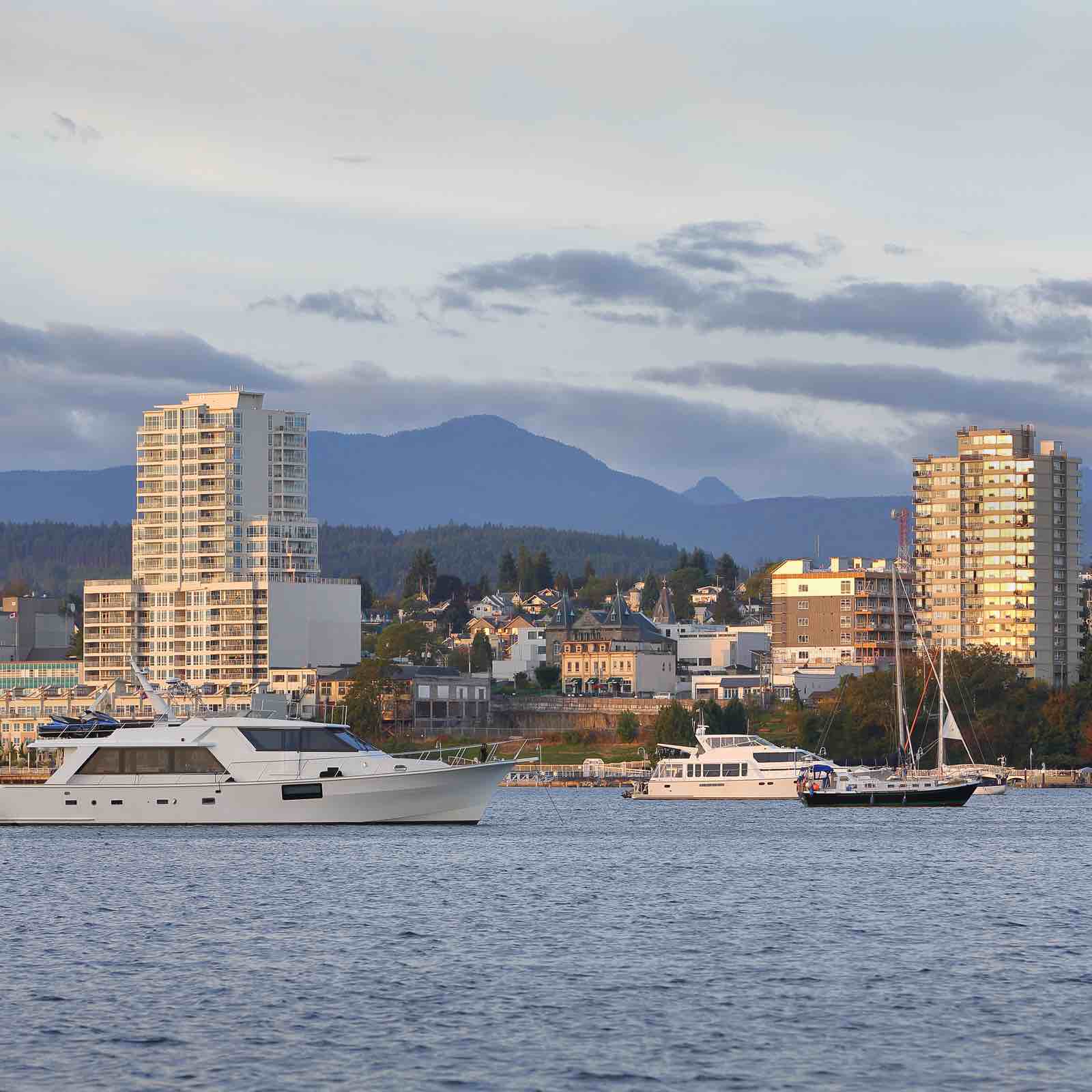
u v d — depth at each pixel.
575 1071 175.62
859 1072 175.50
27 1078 173.12
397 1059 180.12
